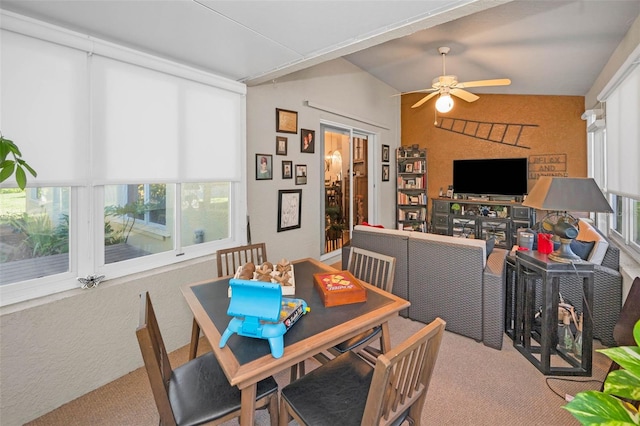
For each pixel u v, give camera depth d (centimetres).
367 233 322
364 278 227
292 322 142
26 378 176
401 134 682
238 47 224
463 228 590
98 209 215
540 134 548
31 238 188
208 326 144
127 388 206
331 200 481
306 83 409
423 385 123
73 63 195
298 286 191
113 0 163
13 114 173
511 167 553
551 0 249
